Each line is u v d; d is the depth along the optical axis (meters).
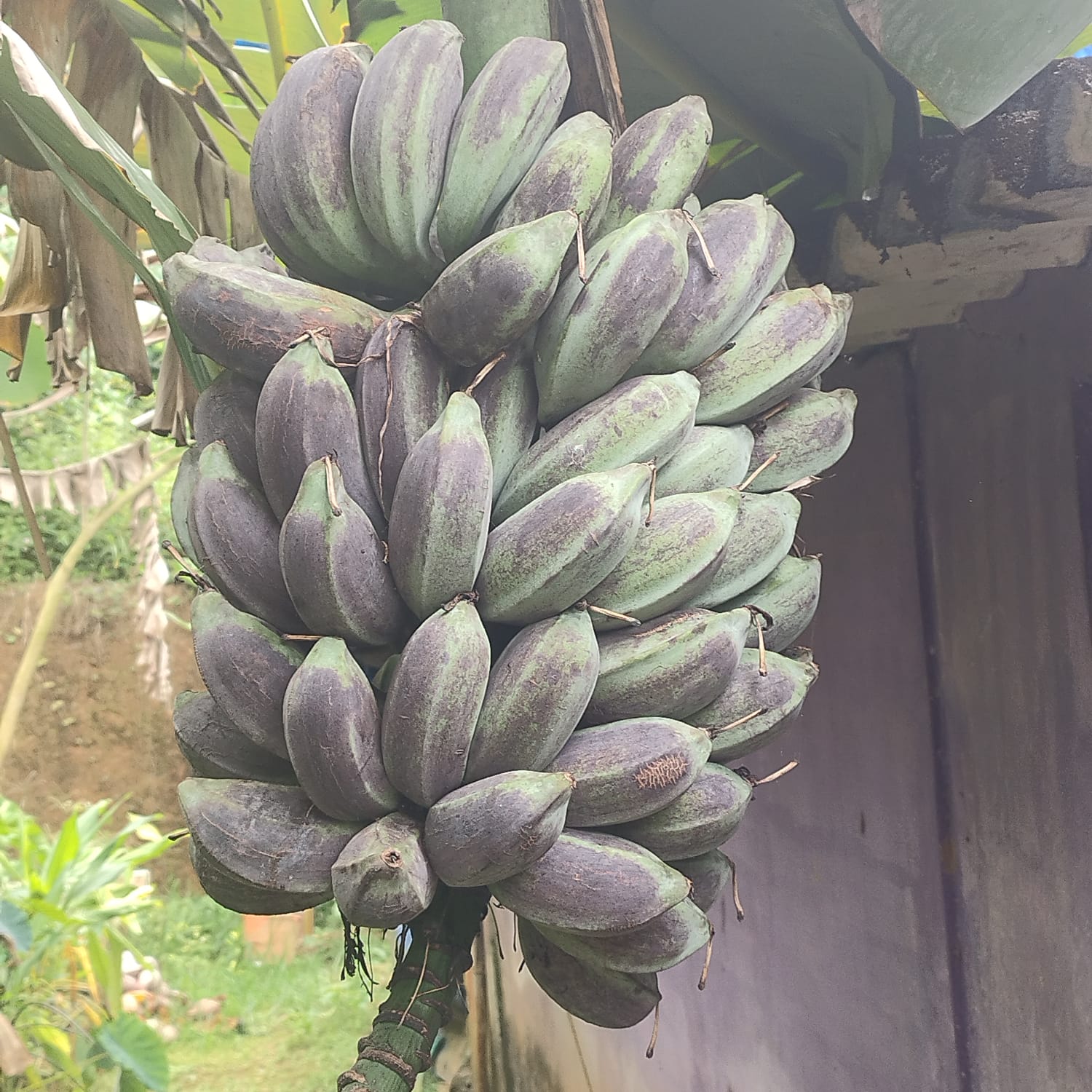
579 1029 2.35
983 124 1.02
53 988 2.99
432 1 1.14
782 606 0.81
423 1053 0.70
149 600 3.91
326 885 0.69
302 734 0.66
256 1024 4.73
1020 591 1.16
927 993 1.24
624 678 0.72
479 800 0.65
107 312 1.13
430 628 0.67
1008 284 1.17
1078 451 1.10
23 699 3.42
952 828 1.23
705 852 0.77
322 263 0.79
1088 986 1.04
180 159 1.23
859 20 0.94
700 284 0.76
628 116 1.23
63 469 3.53
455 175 0.74
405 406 0.72
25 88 0.76
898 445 1.35
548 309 0.74
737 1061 1.73
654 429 0.71
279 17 1.36
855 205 1.09
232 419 0.77
